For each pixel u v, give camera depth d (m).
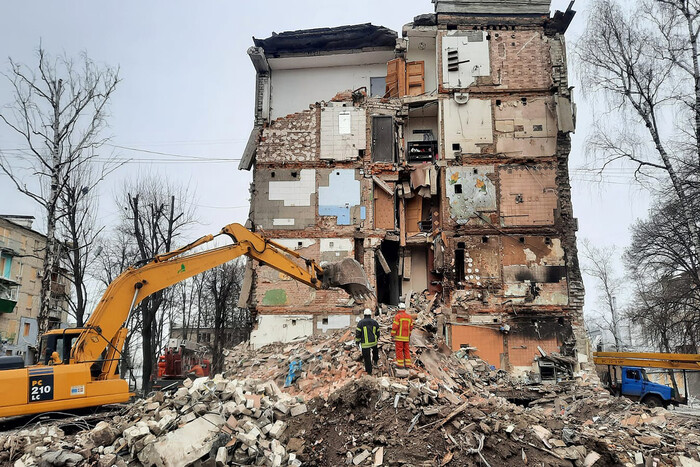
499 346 27.28
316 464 11.73
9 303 42.28
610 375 28.14
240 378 19.23
